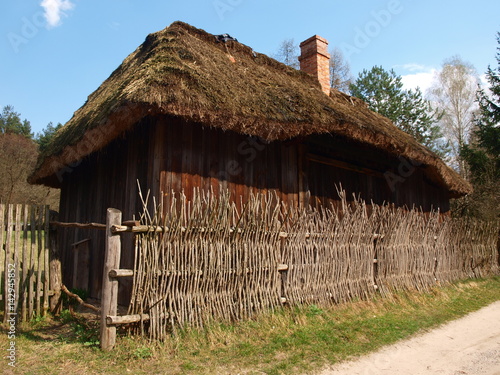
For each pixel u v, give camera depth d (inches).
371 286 234.5
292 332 164.1
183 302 150.5
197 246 157.0
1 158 758.5
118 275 138.8
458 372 140.9
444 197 410.9
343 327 178.2
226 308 163.3
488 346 172.7
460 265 327.0
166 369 124.5
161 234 149.5
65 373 120.0
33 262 174.6
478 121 743.1
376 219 251.1
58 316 179.9
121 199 211.2
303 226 200.8
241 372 126.3
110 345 136.3
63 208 292.0
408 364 146.2
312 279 202.1
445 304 246.5
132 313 140.9
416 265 276.2
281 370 129.6
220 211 165.0
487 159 690.8
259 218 182.1
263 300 177.8
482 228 363.6
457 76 958.4
